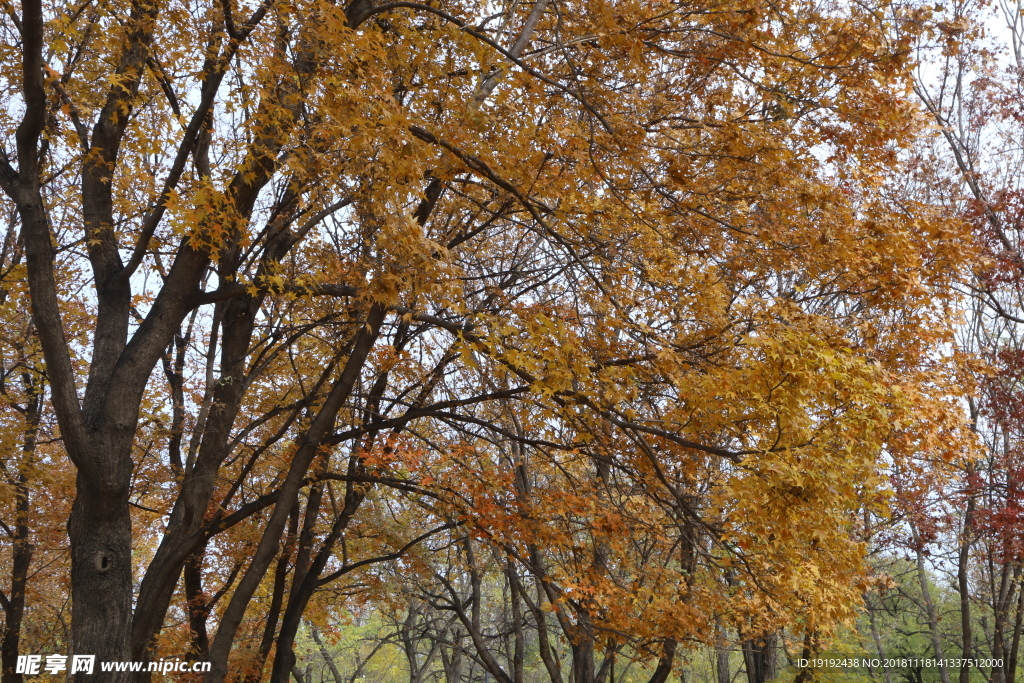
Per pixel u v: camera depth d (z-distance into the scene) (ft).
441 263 19.80
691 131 26.12
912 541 50.44
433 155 19.47
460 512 27.84
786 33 24.93
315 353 38.88
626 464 28.71
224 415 27.45
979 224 46.78
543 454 32.37
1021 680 70.23
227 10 20.07
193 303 22.22
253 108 20.54
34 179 19.66
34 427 39.60
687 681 73.97
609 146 24.06
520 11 26.76
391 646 87.30
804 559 24.49
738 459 20.53
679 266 24.27
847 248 23.75
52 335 19.45
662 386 27.58
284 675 34.30
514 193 21.31
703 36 25.62
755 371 18.42
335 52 18.31
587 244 24.61
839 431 19.53
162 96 24.57
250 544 38.83
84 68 24.79
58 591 57.06
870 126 23.38
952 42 24.35
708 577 33.91
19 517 43.65
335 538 36.60
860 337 26.99
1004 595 54.85
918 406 23.06
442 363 34.17
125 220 27.20
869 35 22.52
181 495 26.78
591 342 25.54
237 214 19.56
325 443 30.53
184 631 35.83
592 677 40.78
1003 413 46.78
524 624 47.75
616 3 23.24
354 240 29.25
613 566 38.96
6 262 38.50
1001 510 45.11
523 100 20.85
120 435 20.80
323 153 22.06
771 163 23.97
